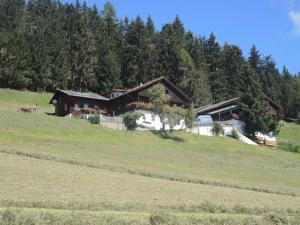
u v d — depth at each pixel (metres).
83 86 141.50
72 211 23.88
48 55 132.75
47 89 132.38
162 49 147.38
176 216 24.94
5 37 127.75
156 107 83.94
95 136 70.75
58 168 39.84
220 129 89.38
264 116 96.62
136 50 143.38
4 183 30.77
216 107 101.62
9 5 157.12
